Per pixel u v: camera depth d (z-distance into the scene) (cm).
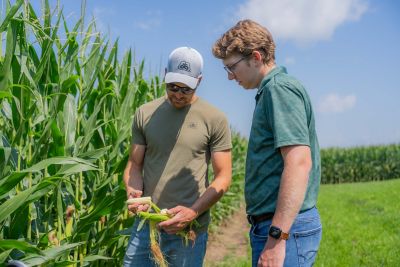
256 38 260
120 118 440
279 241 240
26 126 330
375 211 1363
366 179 3388
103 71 438
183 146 337
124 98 455
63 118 356
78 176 401
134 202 319
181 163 338
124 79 455
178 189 337
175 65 317
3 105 331
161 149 340
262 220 264
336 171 3412
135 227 353
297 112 243
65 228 364
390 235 927
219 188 332
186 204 337
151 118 345
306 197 257
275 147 244
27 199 284
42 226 350
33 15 346
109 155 423
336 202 1680
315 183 262
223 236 1005
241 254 816
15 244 270
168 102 345
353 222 1127
